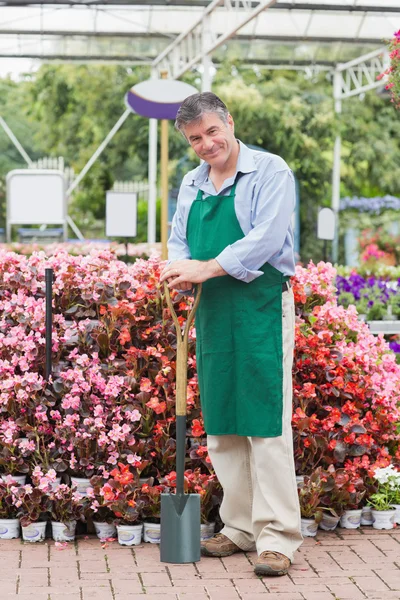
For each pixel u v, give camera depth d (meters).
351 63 16.92
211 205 4.26
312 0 12.84
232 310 4.21
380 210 20.61
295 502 4.31
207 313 4.28
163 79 11.04
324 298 5.48
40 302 5.07
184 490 4.76
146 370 5.08
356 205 20.59
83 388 4.86
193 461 4.95
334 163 18.72
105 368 5.01
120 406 4.95
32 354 4.96
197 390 4.95
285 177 4.17
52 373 5.03
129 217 12.65
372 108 21.02
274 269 4.22
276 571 4.14
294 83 20.69
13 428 4.88
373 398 5.20
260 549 4.27
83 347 5.04
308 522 4.83
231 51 16.16
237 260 4.07
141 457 4.95
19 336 5.03
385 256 19.50
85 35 15.38
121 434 4.78
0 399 4.92
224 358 4.26
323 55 16.53
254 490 4.39
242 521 4.53
